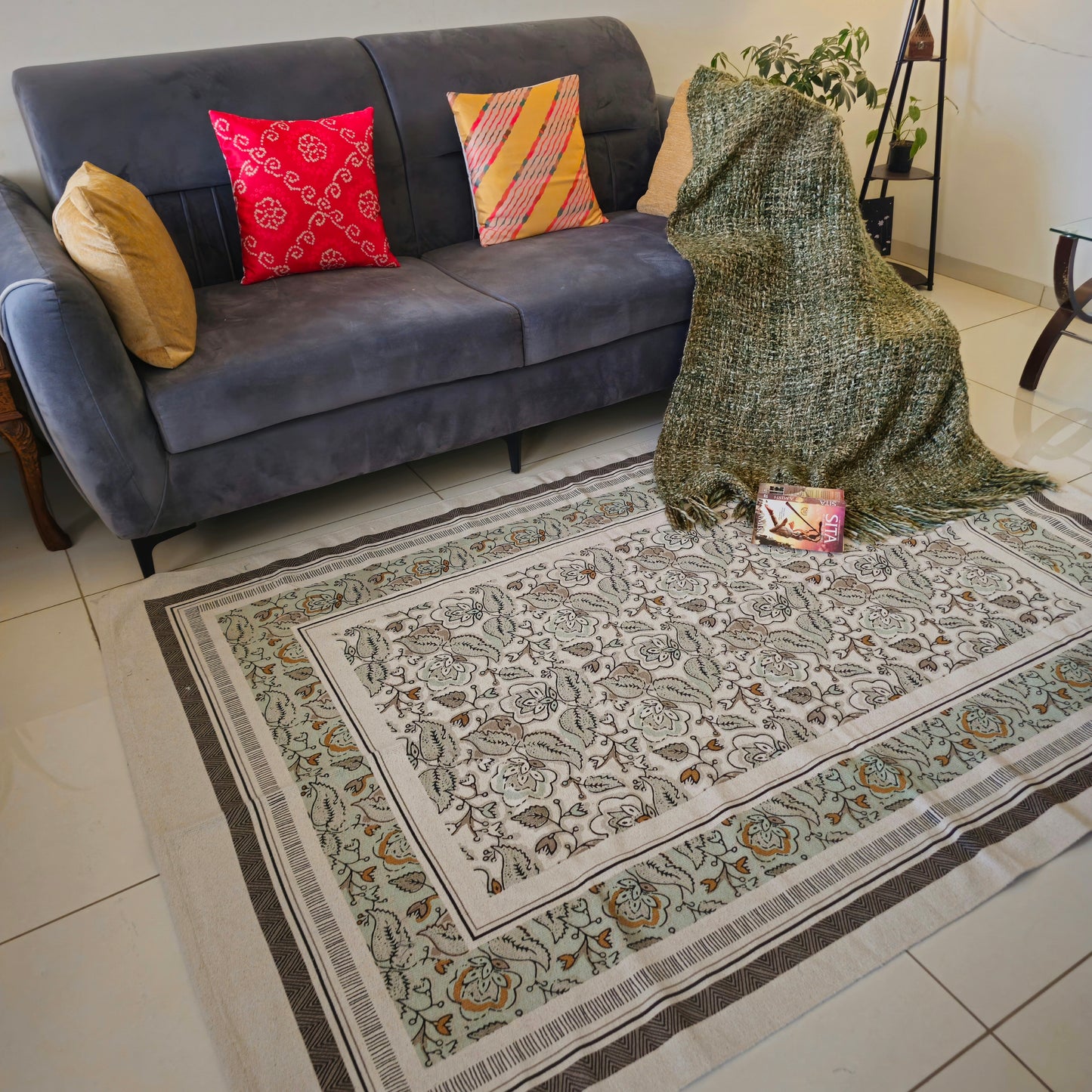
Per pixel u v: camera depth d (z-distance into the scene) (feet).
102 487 5.85
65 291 5.24
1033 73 9.84
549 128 8.14
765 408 7.42
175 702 5.41
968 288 11.13
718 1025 3.77
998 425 8.04
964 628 5.81
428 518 7.06
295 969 4.02
